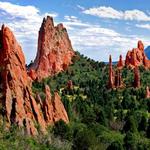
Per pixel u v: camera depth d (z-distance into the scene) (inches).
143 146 6939.0
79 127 7603.4
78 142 6584.6
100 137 7126.0
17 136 5723.4
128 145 6781.5
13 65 6584.6
